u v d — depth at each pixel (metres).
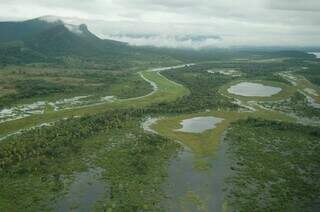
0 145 141.75
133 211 98.38
